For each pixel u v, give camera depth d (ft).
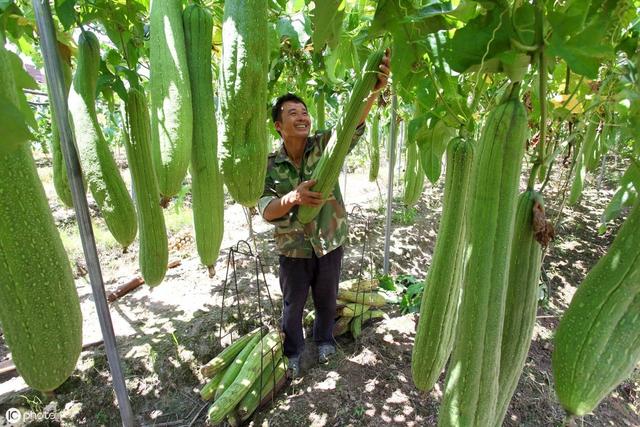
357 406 11.52
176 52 4.80
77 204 5.73
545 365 13.38
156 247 6.24
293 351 12.98
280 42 10.87
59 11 5.48
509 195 3.44
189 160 5.02
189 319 15.43
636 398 12.60
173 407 12.13
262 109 4.58
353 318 14.93
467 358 3.60
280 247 11.93
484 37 3.74
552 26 3.38
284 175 11.02
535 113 7.87
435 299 4.80
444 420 3.74
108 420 11.75
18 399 11.96
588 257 22.71
